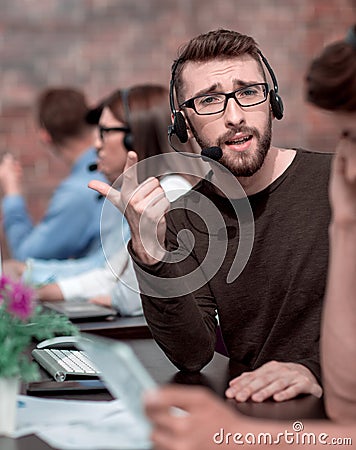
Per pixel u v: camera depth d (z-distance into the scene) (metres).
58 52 4.45
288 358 1.71
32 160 4.45
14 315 1.26
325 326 1.29
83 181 3.41
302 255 1.73
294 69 4.55
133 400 1.11
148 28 4.49
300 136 4.55
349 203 1.27
